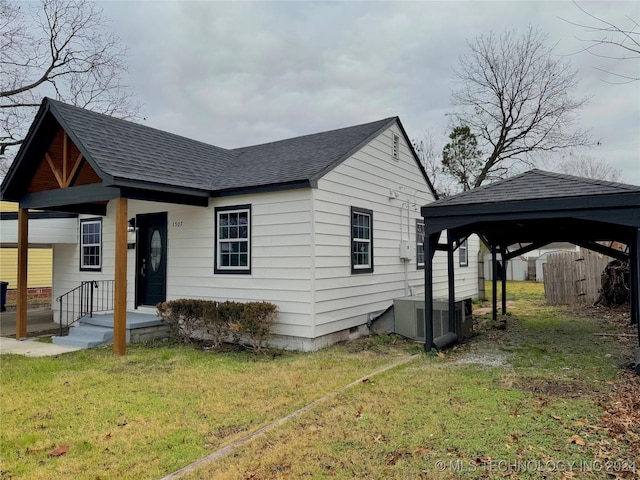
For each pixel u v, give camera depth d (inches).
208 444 147.8
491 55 837.2
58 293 463.8
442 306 318.0
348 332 336.2
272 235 309.3
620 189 227.1
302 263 295.1
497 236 425.1
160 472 128.6
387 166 407.5
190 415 174.2
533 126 836.6
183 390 206.7
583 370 225.0
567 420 155.5
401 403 179.2
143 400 192.7
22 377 231.0
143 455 139.6
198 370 243.0
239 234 328.2
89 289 426.0
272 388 207.8
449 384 204.4
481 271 638.5
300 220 296.8
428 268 281.3
